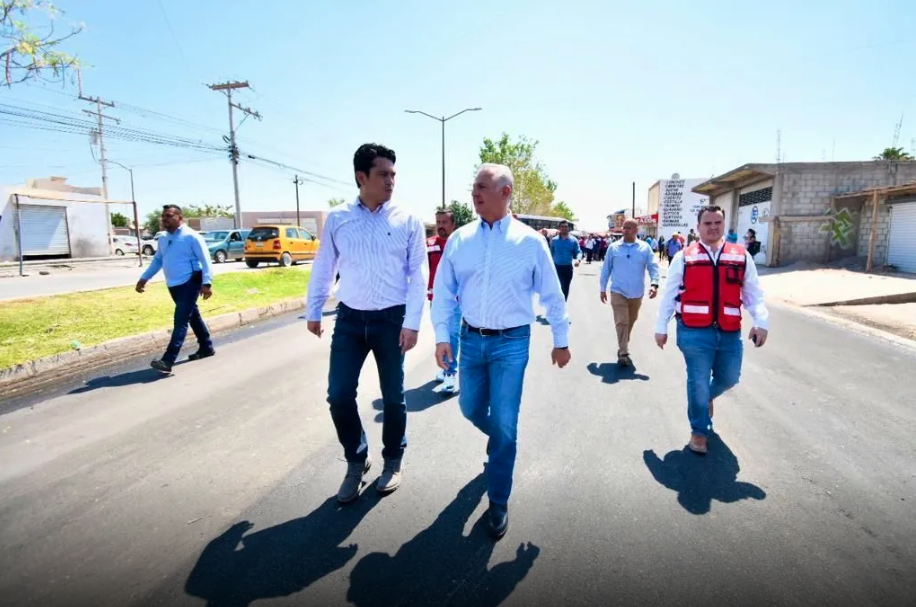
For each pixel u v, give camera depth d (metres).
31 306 8.38
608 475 3.23
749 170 20.19
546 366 6.03
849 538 2.54
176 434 3.92
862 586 2.19
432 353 6.66
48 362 5.70
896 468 3.32
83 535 2.60
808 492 3.00
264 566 2.36
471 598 2.14
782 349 6.80
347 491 2.91
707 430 3.55
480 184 2.62
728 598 2.13
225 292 11.89
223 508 2.86
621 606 2.09
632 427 4.05
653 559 2.38
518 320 2.68
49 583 2.24
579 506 2.86
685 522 2.69
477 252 2.70
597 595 2.15
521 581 2.24
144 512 2.82
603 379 5.45
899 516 2.75
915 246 16.28
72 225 29.05
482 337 2.70
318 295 3.05
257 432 3.97
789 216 19.78
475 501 2.93
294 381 5.36
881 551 2.44
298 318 9.82
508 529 2.64
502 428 2.63
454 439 3.81
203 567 2.35
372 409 4.51
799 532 2.59
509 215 2.74
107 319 8.05
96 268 20.80
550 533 2.60
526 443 3.73
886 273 15.95
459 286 2.81
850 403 4.62
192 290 5.75
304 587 2.22
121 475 3.25
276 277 15.25
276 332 8.30
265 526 2.68
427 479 3.20
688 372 3.60
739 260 3.49
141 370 5.84
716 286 3.48
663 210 41.75
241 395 4.89
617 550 2.46
